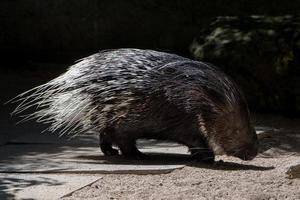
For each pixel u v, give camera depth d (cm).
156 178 847
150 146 1066
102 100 926
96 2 1752
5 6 1747
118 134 939
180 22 1733
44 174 855
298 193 786
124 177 850
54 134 1126
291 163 946
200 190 791
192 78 916
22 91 1482
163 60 934
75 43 1761
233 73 1305
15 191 771
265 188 805
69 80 941
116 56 940
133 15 1750
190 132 916
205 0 1728
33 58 1755
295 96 1266
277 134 1160
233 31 1344
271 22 1352
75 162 923
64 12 1755
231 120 908
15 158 948
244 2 1716
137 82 916
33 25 1758
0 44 1744
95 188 796
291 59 1266
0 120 1234
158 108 912
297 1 1688
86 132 1140
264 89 1293
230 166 925
